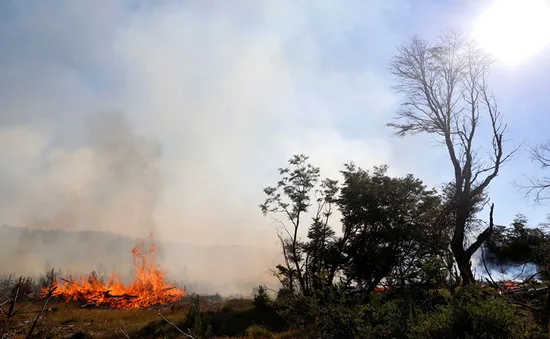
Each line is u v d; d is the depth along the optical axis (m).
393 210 26.45
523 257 18.64
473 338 7.31
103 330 20.47
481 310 7.82
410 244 24.38
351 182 28.14
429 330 7.94
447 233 22.84
